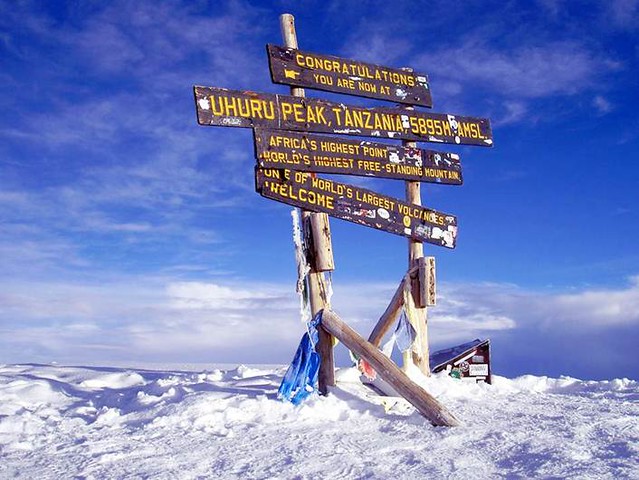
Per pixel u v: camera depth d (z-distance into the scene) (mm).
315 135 7738
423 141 8797
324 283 7473
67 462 4957
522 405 6914
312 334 7223
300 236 7484
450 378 8469
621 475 3797
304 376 7109
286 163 7426
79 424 6715
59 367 11789
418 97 8891
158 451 5168
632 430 5195
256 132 7234
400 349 8484
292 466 4480
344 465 4473
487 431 5434
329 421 6195
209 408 6617
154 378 9945
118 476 4434
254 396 7094
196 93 6969
